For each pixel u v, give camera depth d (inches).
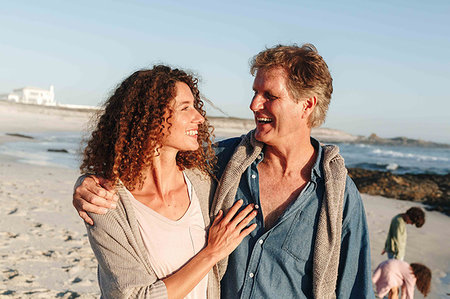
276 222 87.0
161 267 82.7
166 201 87.4
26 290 197.8
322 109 88.3
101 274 82.3
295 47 88.7
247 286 87.4
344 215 85.9
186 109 86.1
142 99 84.3
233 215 88.7
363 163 1344.7
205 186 93.7
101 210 78.7
